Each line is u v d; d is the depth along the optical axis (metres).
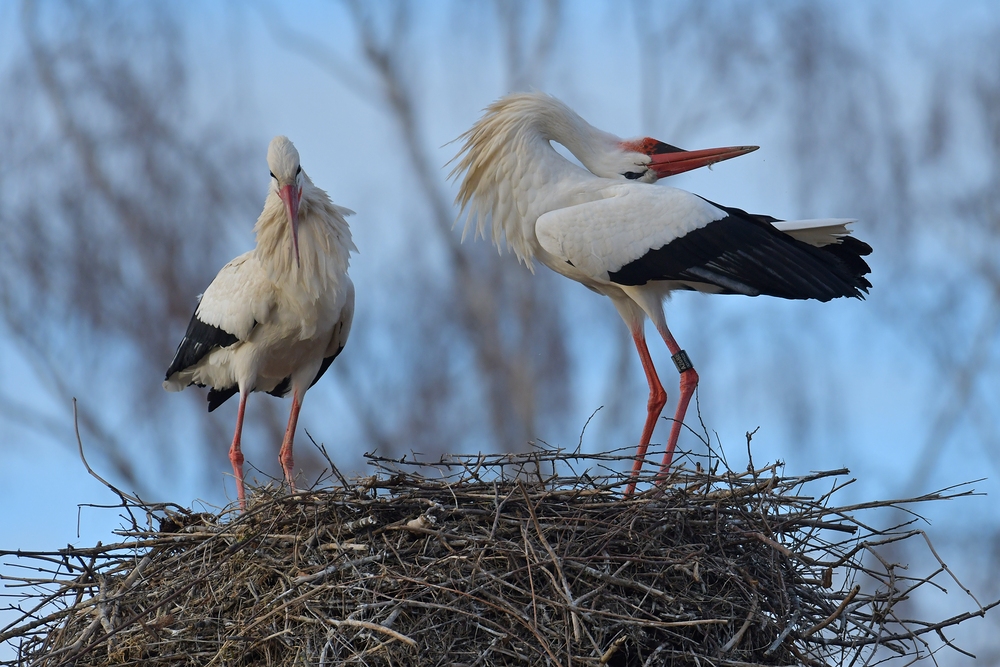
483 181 14.41
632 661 10.23
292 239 13.95
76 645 10.41
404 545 10.57
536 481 11.54
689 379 14.05
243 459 14.84
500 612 10.09
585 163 14.78
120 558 11.35
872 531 11.02
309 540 10.60
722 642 10.38
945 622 10.51
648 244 13.70
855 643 10.45
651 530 10.74
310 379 15.51
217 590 10.70
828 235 14.12
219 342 15.00
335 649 9.95
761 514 10.98
